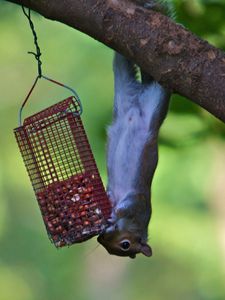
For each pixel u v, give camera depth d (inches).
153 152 495.5
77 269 1170.6
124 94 498.9
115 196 494.3
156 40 383.6
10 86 1080.8
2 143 1099.9
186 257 960.9
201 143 614.5
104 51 880.9
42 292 1157.7
